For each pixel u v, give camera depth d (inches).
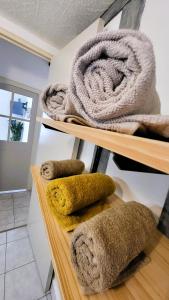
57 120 18.1
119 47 10.2
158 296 10.8
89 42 11.7
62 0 30.4
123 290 10.9
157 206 17.4
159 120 8.9
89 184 17.1
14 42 43.9
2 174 83.4
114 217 11.5
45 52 47.6
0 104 73.6
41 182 23.7
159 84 18.6
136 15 23.5
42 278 42.4
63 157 35.4
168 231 16.0
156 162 6.3
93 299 10.4
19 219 67.0
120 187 22.6
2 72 69.4
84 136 11.5
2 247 52.7
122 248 10.1
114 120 10.4
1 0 34.2
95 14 32.7
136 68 9.8
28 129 83.7
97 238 9.8
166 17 18.9
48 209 18.4
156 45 19.7
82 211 17.6
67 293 10.6
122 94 10.4
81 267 10.9
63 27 39.1
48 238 14.7
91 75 12.3
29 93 78.6
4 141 79.2
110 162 24.8
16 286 42.3
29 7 34.5
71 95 12.8
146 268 12.5
